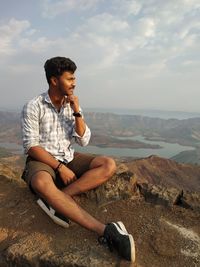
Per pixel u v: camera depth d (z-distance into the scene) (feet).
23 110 4.91
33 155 4.83
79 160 5.44
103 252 4.12
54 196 4.41
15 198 5.65
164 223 5.01
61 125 5.11
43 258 4.11
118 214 5.22
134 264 3.91
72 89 4.85
